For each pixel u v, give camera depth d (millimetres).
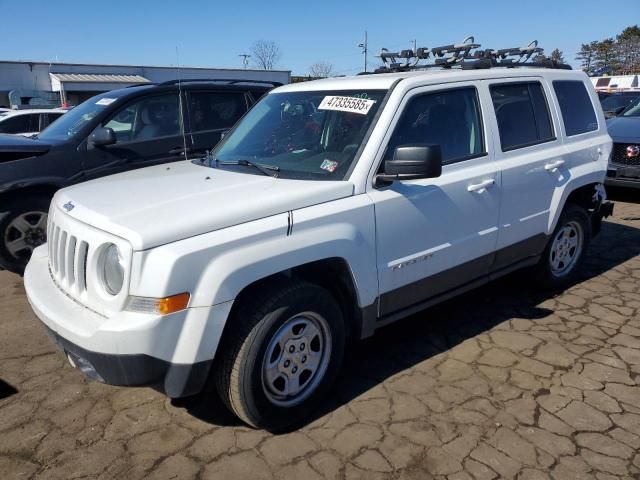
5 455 2807
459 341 3982
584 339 3973
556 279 4816
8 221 5273
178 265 2480
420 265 3471
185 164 4023
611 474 2607
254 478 2623
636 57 61281
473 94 3910
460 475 2621
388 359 3746
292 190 2979
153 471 2678
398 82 3490
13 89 34906
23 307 4699
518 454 2754
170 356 2537
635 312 4430
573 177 4555
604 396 3244
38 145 5383
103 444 2885
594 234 5262
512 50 5180
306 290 2885
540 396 3254
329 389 3188
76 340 2582
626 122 8445
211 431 2988
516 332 4105
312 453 2797
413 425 3004
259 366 2766
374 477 2619
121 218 2693
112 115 5805
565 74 4789
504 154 4027
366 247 3113
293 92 4098
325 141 3486
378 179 3197
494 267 4121
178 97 6250
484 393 3299
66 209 3049
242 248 2660
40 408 3219
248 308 2768
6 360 3783
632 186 7926
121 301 2523
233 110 6668
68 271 2877
